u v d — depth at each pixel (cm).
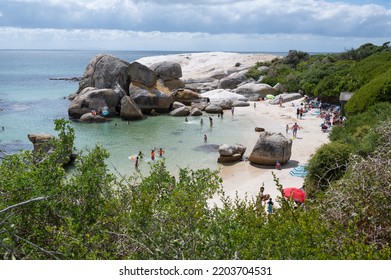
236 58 11994
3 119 5016
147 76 5556
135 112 4997
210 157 3397
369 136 1925
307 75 6444
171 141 3950
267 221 971
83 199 1028
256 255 751
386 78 3406
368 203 916
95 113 4906
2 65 19800
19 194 945
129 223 816
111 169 3041
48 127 4572
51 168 1035
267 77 7700
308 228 804
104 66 5650
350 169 1294
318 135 4038
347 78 5322
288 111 5450
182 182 1135
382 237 866
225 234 798
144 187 1109
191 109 5644
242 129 4472
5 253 705
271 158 3061
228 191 2564
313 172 2067
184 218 780
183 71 10912
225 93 6600
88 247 861
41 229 924
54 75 13425
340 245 787
